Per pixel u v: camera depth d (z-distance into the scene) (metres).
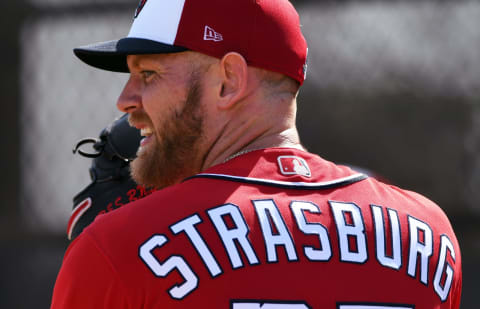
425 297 4.72
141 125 5.39
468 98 13.72
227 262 4.31
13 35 15.35
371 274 4.55
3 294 14.72
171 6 4.97
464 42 13.71
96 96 14.92
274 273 4.35
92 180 6.64
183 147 5.14
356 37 13.92
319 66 13.96
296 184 4.75
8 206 15.47
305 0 13.98
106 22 14.81
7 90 15.48
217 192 4.60
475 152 13.73
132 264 4.30
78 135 15.03
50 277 14.70
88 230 4.54
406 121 13.86
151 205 4.53
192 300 4.23
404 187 13.83
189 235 4.36
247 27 4.96
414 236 4.85
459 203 13.76
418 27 13.80
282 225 4.50
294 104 5.26
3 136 15.79
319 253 4.48
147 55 5.12
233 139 5.05
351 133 13.91
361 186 4.98
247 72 4.98
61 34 15.09
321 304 4.37
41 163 15.24
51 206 15.20
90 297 4.39
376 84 13.89
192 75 5.01
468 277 13.31
